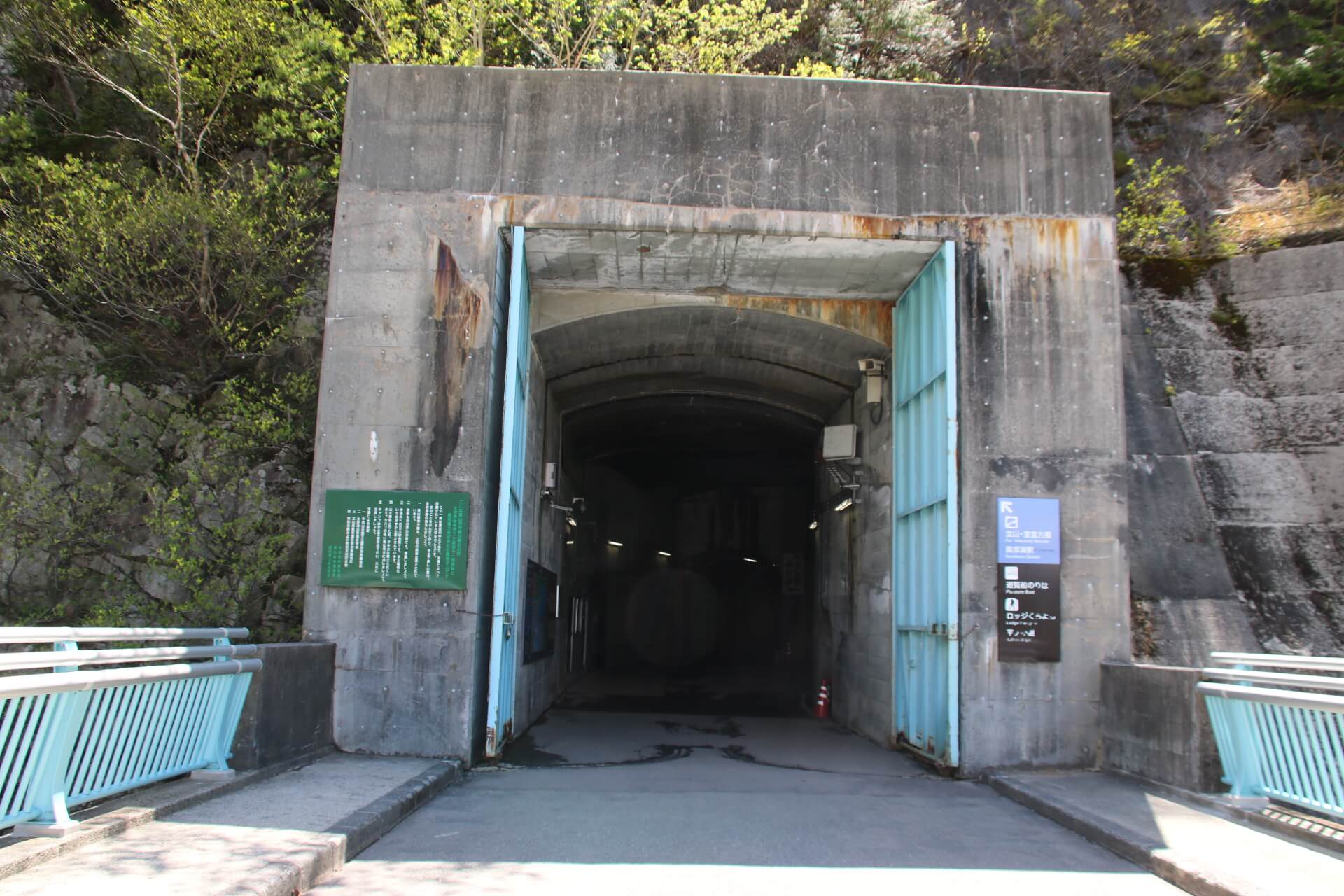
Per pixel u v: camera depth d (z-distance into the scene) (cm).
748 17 1480
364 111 927
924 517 977
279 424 1200
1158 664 1002
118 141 1435
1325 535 1088
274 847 474
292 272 1314
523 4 1433
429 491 863
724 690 1944
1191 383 1241
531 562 1180
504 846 557
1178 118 1702
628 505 2753
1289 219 1427
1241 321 1285
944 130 948
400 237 908
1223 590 1066
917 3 1723
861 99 948
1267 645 1022
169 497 1110
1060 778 800
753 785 796
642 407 1627
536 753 952
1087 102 960
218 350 1280
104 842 467
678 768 884
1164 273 1357
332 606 848
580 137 927
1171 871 507
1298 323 1248
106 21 1462
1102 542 893
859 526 1280
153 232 1195
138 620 1022
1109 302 929
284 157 1441
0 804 432
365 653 841
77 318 1259
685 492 2881
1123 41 1777
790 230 920
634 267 1010
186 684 571
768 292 1084
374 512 859
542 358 1213
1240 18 1847
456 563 848
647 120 933
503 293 935
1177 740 709
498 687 871
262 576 1073
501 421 926
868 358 1166
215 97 1388
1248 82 1733
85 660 461
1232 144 1636
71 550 1084
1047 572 884
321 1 1588
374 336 890
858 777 861
